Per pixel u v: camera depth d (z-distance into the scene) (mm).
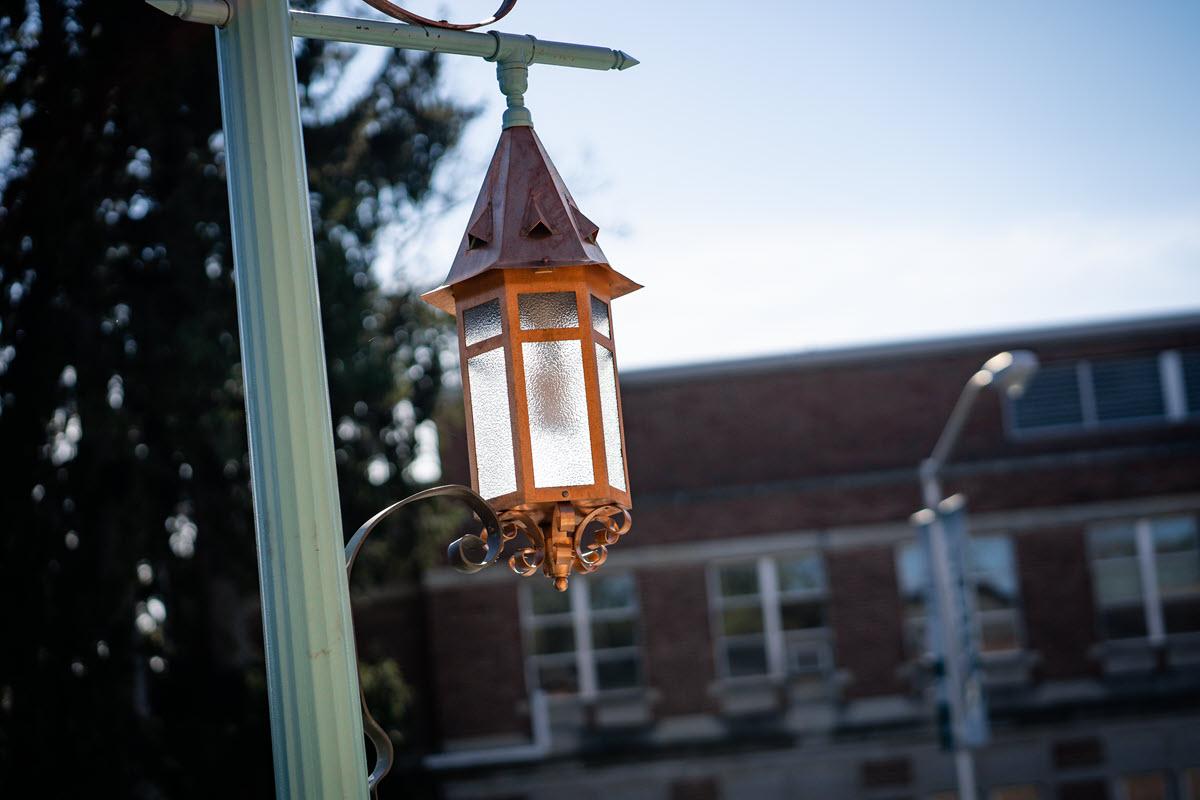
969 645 19203
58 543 14945
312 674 3176
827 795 27734
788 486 28562
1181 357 29188
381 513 3361
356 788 3176
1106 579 28734
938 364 29000
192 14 3385
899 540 28453
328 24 3650
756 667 28219
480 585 27953
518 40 3961
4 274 14492
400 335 18766
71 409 15820
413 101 18672
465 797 27500
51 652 14719
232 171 3406
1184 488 28766
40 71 14258
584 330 3666
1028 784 28000
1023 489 28750
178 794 16766
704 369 28812
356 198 17609
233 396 16344
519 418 3578
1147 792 28094
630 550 28359
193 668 17891
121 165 15211
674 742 27859
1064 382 29188
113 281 15703
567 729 27891
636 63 4145
